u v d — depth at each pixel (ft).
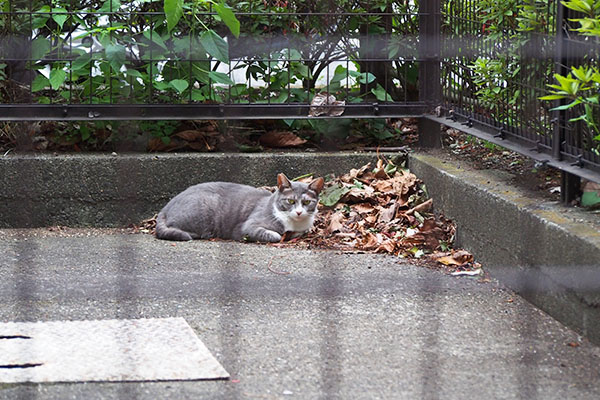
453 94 16.44
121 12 16.52
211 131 17.08
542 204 14.20
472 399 12.40
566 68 14.15
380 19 17.28
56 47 16.88
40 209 16.28
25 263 14.82
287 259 15.07
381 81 17.52
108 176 16.34
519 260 14.15
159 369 12.66
